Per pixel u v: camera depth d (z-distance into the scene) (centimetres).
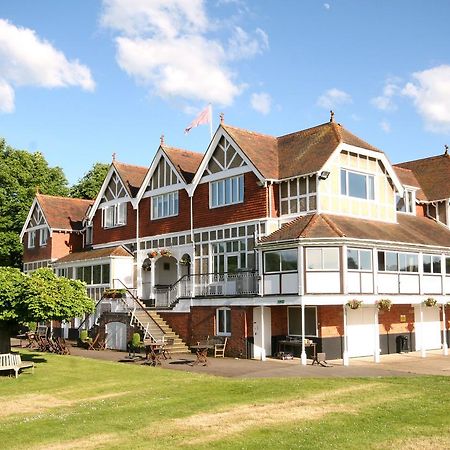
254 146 3155
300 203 2873
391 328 3077
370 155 3056
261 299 2684
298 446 1183
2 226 4953
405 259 2867
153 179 3666
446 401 1573
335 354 2752
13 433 1353
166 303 3344
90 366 2452
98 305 3484
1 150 5272
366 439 1224
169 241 3488
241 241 3030
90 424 1417
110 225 4009
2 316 2317
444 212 3653
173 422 1416
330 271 2547
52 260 4384
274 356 2789
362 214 2995
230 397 1705
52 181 5556
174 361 2612
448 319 3459
